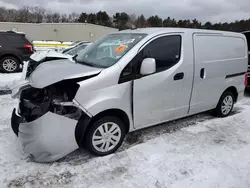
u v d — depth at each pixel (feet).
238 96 15.33
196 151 10.52
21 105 10.21
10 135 11.59
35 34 123.24
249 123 14.01
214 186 8.19
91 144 9.50
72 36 131.13
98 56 10.93
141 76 9.94
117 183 8.25
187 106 12.24
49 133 8.44
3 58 29.27
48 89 9.46
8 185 7.98
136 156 9.98
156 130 12.66
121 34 11.86
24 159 9.52
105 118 9.55
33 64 17.66
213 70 12.84
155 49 10.43
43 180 8.31
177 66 11.09
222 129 13.03
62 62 11.55
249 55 20.40
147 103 10.44
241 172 9.02
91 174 8.72
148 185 8.18
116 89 9.37
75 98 8.52
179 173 8.88
